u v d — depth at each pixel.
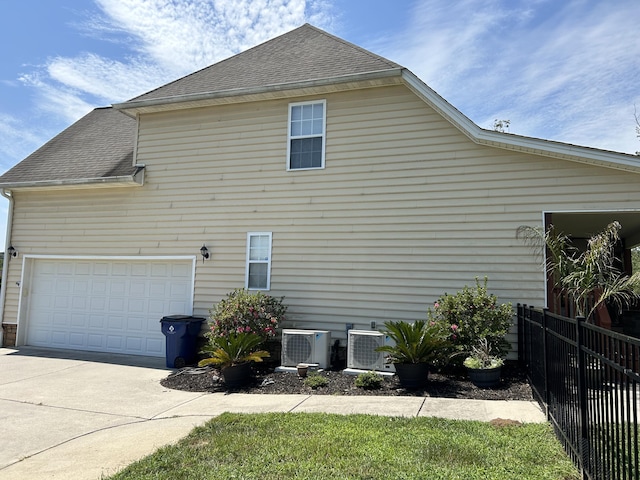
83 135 14.05
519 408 5.80
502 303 8.04
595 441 3.30
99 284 11.35
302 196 9.54
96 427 5.62
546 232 7.86
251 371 8.41
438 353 7.33
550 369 5.10
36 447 4.94
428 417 5.41
